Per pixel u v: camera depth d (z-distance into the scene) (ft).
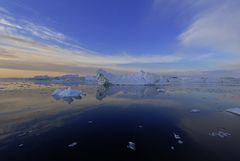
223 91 108.78
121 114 47.03
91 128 35.06
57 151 24.99
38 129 34.35
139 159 22.74
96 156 23.57
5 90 115.24
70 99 74.90
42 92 102.06
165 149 25.50
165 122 39.17
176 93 98.32
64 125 37.01
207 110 51.31
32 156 23.57
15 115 45.19
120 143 27.71
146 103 64.44
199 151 24.80
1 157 23.30
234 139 28.91
